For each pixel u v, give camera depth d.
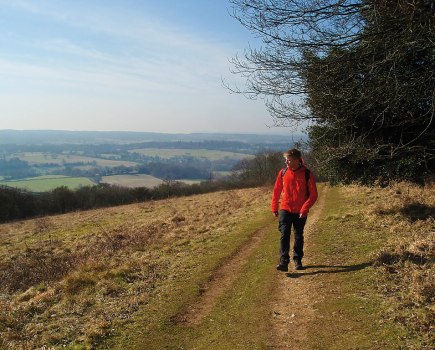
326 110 8.72
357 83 8.04
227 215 17.77
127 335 5.35
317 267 7.10
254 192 31.69
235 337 4.94
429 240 7.30
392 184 14.69
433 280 5.44
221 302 6.17
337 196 17.64
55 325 6.02
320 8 7.45
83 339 5.33
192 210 23.53
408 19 6.19
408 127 11.34
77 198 46.00
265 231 11.59
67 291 7.69
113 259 10.70
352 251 7.77
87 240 17.25
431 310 4.68
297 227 7.14
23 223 32.34
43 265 11.88
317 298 5.72
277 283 6.59
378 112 9.56
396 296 5.30
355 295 5.59
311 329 4.85
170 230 15.49
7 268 13.52
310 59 8.02
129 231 17.27
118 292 7.21
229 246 9.95
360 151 9.16
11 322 6.41
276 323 5.16
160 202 35.94
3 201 40.41
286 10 7.66
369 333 4.53
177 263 8.80
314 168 13.53
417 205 10.45
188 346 4.91
